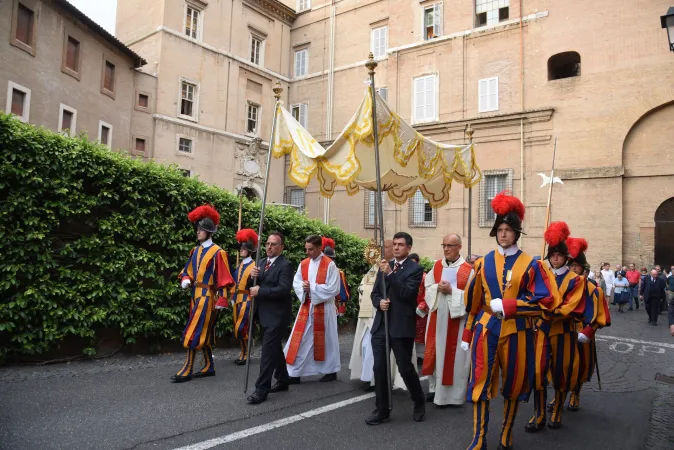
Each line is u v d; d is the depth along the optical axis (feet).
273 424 15.62
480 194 68.59
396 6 78.59
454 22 73.00
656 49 58.90
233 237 28.94
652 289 46.62
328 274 21.65
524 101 66.54
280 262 19.02
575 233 61.67
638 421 17.62
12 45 44.24
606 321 17.66
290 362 21.06
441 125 71.61
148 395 18.07
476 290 14.40
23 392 17.53
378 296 17.06
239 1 79.92
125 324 24.00
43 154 21.26
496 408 19.01
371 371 20.16
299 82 88.74
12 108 44.78
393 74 77.82
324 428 15.52
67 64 52.19
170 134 68.74
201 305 20.63
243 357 24.89
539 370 14.76
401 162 21.29
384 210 76.38
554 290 13.61
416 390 16.60
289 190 87.15
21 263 20.65
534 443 15.03
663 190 58.54
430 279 19.61
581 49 63.16
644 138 59.88
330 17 85.81
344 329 38.86
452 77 72.33
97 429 14.35
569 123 63.21
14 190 20.54
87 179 23.18
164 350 26.35
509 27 68.23
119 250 23.77
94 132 56.34
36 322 21.27
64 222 22.58
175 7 70.28
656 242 59.16
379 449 13.93
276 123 22.33
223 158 76.07
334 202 82.12
